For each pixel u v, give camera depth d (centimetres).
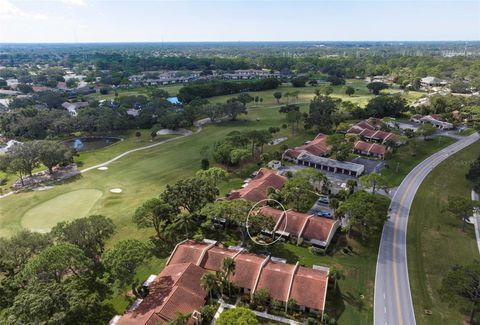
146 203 7812
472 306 5953
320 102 18538
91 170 12494
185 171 12200
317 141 14588
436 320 5844
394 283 6731
